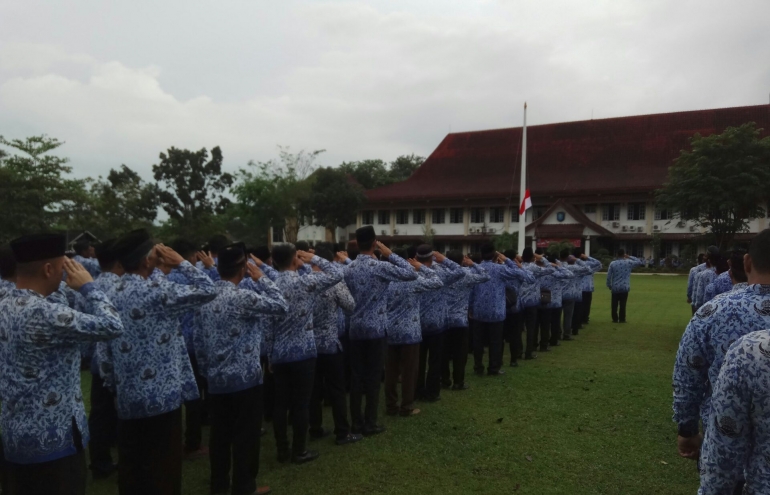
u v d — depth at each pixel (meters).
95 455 4.44
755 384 1.87
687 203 31.53
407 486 4.14
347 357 6.51
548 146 43.12
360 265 5.27
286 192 39.59
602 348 9.78
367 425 5.28
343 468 4.49
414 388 5.92
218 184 48.19
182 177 46.72
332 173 41.66
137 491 3.26
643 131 40.59
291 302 4.47
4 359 2.54
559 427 5.39
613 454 4.70
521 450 4.81
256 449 3.94
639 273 33.75
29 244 2.59
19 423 2.53
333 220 41.28
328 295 4.98
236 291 3.80
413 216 46.00
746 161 29.73
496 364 7.72
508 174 43.25
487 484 4.16
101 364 3.47
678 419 2.50
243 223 49.38
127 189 42.62
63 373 2.61
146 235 3.38
